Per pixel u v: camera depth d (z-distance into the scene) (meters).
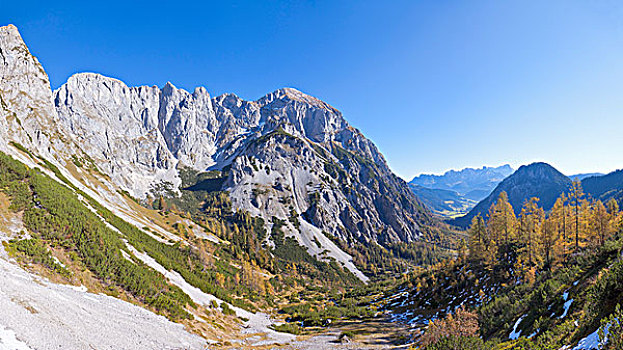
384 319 85.25
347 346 53.53
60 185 73.44
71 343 22.55
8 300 22.75
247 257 163.12
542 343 22.81
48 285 31.50
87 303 32.59
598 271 29.02
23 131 103.12
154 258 64.19
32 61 165.62
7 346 18.00
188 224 163.75
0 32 153.38
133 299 41.91
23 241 36.12
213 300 64.12
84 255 41.97
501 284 68.81
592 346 16.69
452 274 93.38
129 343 28.50
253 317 71.25
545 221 73.00
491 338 35.28
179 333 38.59
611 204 76.62
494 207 98.94
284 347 48.62
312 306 111.62
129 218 106.12
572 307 25.98
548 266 66.69
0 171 47.81
